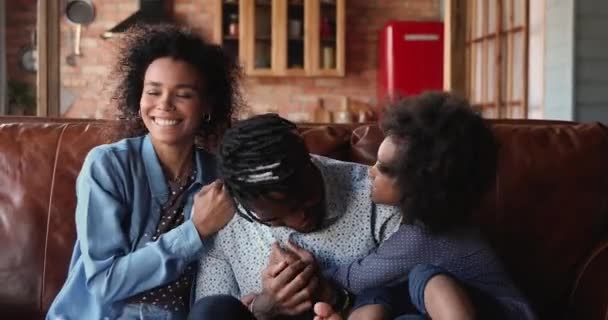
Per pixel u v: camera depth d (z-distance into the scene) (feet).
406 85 20.27
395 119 4.48
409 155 4.34
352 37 21.67
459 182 4.35
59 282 6.02
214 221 4.92
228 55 5.73
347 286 4.80
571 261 6.04
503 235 6.03
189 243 4.91
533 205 6.08
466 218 4.60
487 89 17.01
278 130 4.40
